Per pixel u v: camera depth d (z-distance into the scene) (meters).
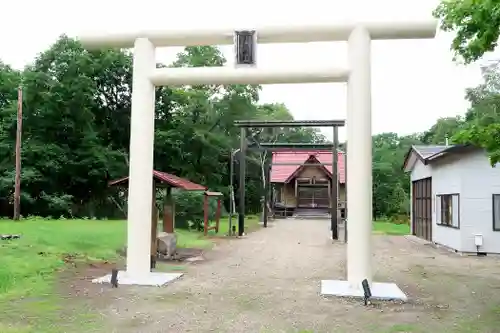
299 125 17.81
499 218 13.09
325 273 9.75
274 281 8.80
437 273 9.97
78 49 26.19
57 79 25.61
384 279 9.22
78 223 17.84
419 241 17.03
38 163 24.52
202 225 20.16
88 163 25.47
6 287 7.43
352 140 7.87
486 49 6.54
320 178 33.56
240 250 13.87
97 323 5.79
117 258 10.76
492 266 11.02
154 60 8.63
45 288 7.54
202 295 7.49
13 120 24.91
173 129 28.05
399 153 34.78
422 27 7.81
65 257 10.06
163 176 10.07
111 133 28.67
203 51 27.66
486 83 23.80
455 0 6.57
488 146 6.91
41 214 24.86
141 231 8.45
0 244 10.68
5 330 5.36
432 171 16.61
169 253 11.55
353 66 7.92
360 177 7.79
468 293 7.92
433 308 6.84
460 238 13.28
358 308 6.77
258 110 35.66
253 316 6.27
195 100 27.97
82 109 25.41
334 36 8.09
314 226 24.50
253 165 37.25
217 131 29.95
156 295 7.39
